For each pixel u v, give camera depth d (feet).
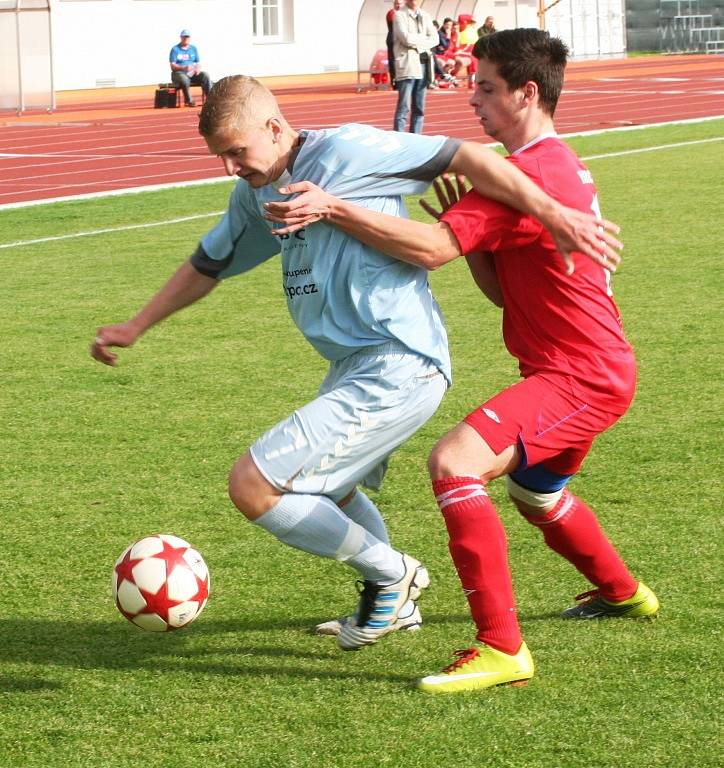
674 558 25.27
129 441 34.60
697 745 17.94
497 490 29.94
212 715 19.43
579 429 19.88
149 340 46.21
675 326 45.14
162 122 151.84
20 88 167.32
